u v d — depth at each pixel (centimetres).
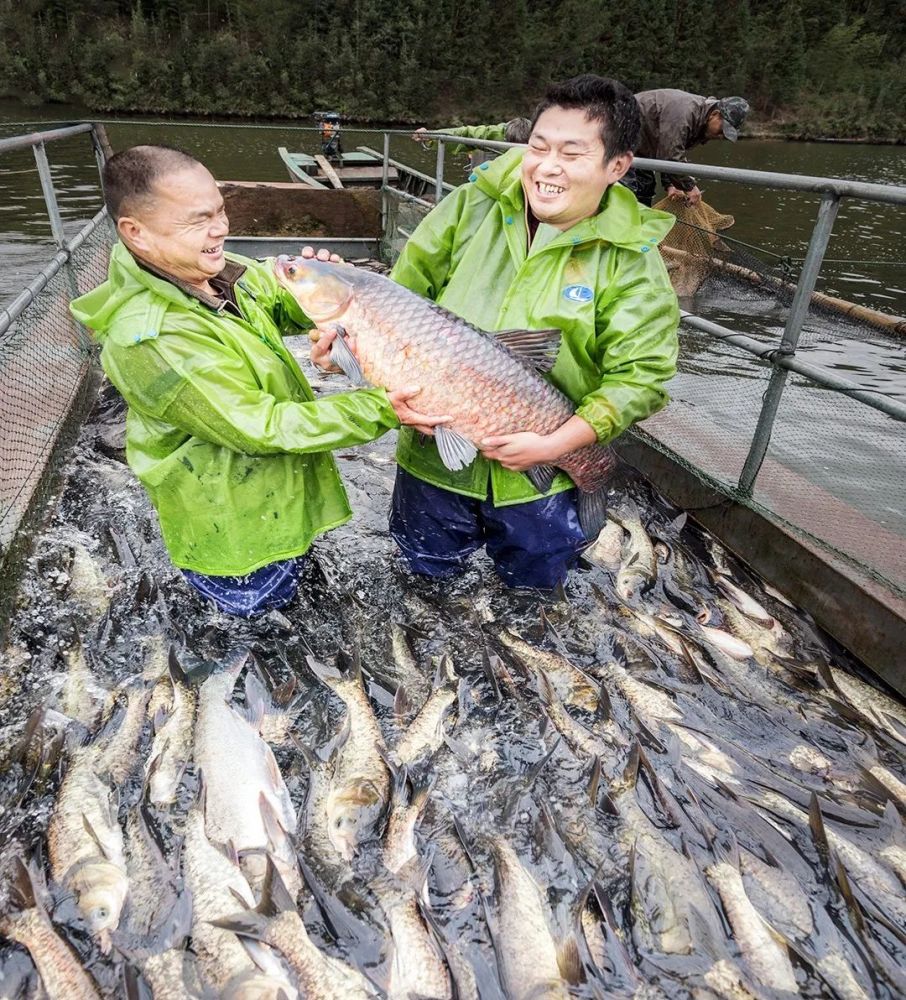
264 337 283
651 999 199
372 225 963
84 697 284
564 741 277
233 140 2394
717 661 322
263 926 205
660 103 660
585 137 254
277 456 283
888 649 313
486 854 239
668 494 448
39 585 341
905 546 350
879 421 480
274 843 232
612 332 282
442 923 219
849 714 297
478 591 347
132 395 262
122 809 246
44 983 197
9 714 278
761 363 458
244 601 311
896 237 1334
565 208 265
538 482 298
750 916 221
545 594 346
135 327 247
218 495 280
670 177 670
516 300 289
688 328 545
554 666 308
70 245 527
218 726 268
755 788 264
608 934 214
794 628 346
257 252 923
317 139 2455
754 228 1346
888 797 262
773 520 372
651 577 371
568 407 283
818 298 721
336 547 372
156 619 322
